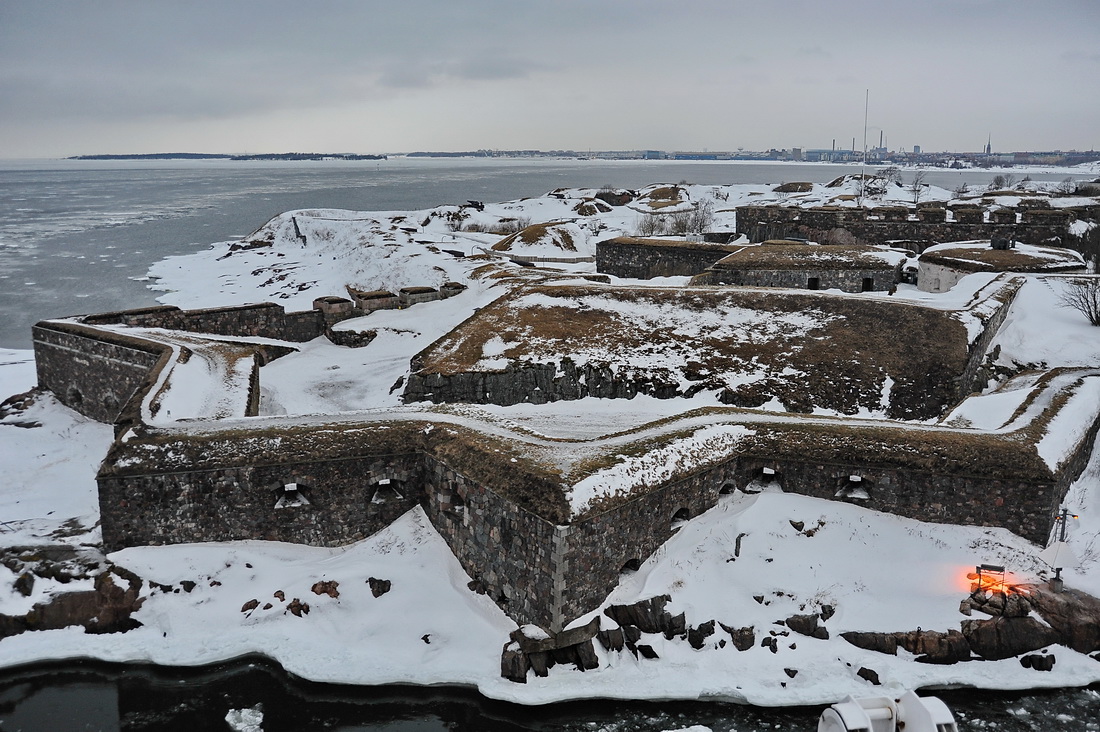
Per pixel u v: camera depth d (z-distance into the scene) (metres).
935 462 20.39
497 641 18.62
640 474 19.38
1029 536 20.02
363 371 34.88
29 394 37.34
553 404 29.92
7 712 17.23
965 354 29.05
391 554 21.05
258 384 31.05
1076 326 34.59
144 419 23.61
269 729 16.66
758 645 18.25
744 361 30.81
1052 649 17.78
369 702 17.36
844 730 11.03
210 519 20.73
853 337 31.28
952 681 17.27
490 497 19.33
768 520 20.70
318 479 21.02
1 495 25.94
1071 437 22.27
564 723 16.62
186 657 18.47
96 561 20.22
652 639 18.30
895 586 19.19
